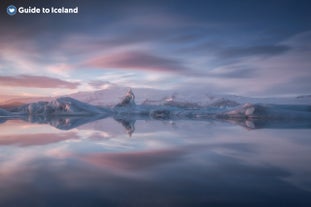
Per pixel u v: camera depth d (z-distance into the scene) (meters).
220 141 24.45
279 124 53.91
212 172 12.88
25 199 9.24
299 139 25.92
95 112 157.50
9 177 11.91
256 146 21.22
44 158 16.23
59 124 54.91
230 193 9.86
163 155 17.34
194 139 26.08
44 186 10.64
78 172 12.85
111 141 24.50
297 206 8.67
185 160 15.78
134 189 10.33
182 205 8.80
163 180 11.54
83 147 20.69
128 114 160.12
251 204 8.86
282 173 12.59
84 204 8.86
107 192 9.98
